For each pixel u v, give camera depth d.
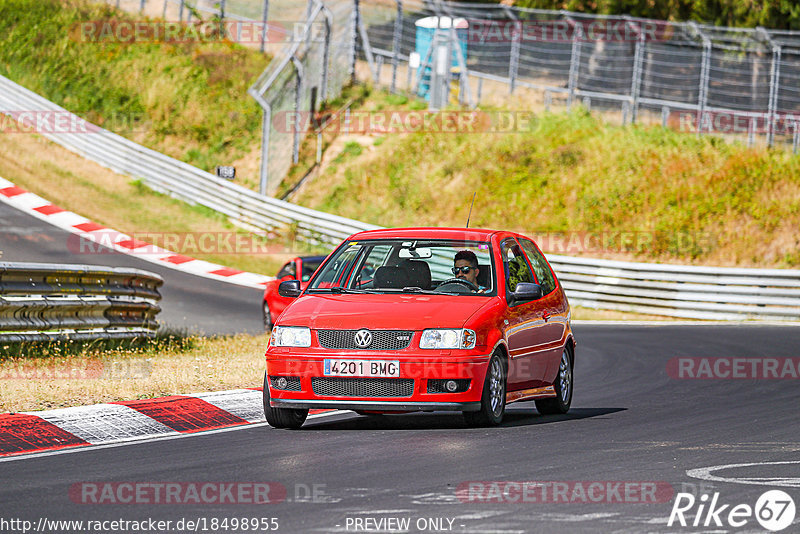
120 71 168.50
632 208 130.12
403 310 35.12
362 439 33.03
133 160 144.38
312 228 127.38
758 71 166.00
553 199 133.38
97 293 54.53
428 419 38.19
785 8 164.50
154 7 184.62
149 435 33.97
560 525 21.41
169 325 75.94
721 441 32.75
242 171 149.25
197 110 161.25
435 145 146.12
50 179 139.62
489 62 175.12
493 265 38.16
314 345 34.75
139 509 23.08
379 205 139.38
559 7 174.75
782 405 42.84
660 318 100.31
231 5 190.62
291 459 29.31
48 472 27.48
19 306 47.91
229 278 110.38
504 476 26.61
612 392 48.06
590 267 104.44
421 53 162.88
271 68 144.12
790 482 25.94
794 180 131.38
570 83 152.75
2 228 117.06
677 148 138.62
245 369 48.78
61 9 178.50
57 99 163.50
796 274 97.81
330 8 161.00
